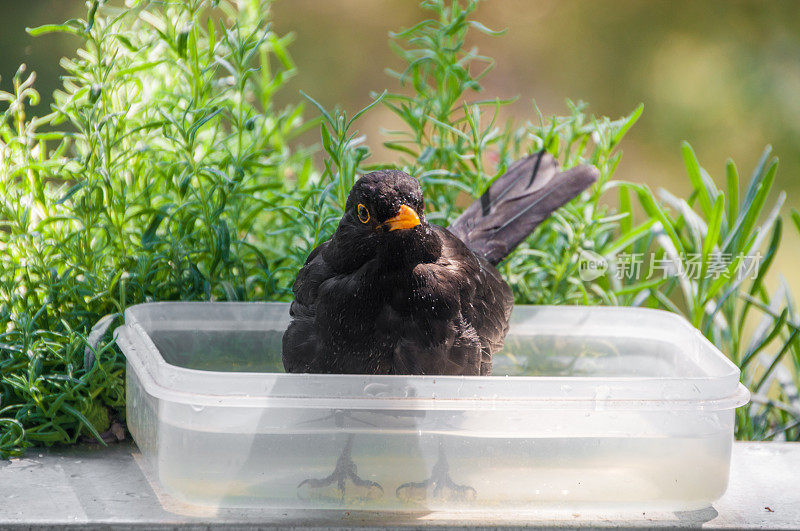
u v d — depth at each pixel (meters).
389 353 6.90
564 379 6.26
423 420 6.27
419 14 19.47
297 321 7.14
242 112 8.70
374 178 6.73
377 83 18.11
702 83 19.08
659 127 18.45
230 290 8.40
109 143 8.09
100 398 7.65
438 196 9.52
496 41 19.42
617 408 6.25
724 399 6.29
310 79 17.95
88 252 8.05
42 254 7.91
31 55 15.81
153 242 8.20
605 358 8.45
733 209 9.45
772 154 18.16
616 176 17.45
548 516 6.55
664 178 17.61
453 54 9.30
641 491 6.36
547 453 6.30
